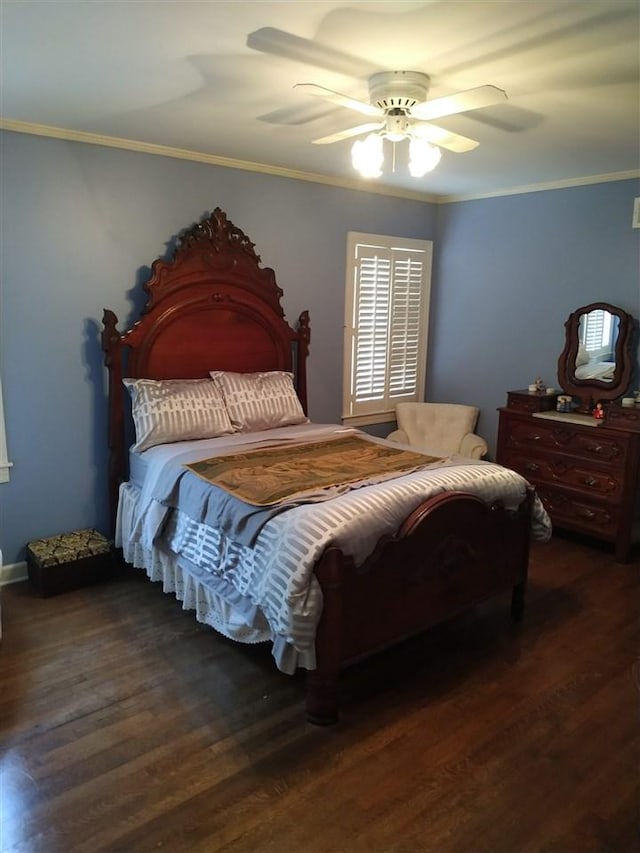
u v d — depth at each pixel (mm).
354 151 2451
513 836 1869
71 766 2111
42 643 2875
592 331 4297
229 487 2736
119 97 2721
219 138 3424
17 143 3154
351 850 1810
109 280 3580
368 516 2424
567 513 4211
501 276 4906
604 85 2461
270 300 4195
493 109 2777
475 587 2912
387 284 5043
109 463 3652
